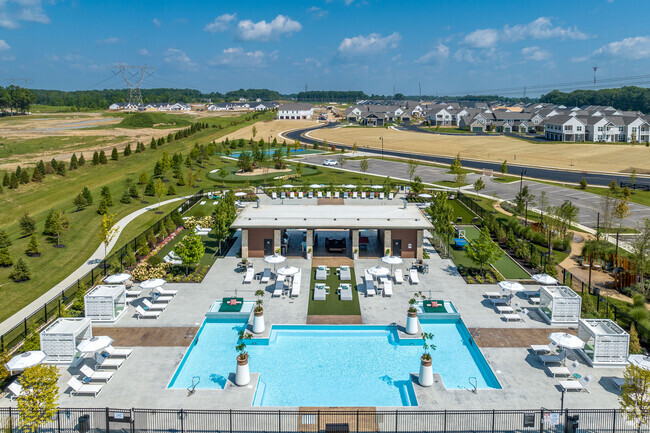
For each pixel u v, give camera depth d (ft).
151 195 273.13
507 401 95.04
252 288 152.56
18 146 435.53
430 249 191.52
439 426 87.81
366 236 204.13
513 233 208.13
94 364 108.47
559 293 134.41
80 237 198.49
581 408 92.68
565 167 398.42
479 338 120.26
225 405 93.40
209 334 125.49
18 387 94.17
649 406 83.71
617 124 567.18
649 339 117.60
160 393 97.04
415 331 122.31
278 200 263.49
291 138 576.20
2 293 145.07
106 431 86.02
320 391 100.58
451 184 325.62
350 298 143.64
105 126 636.48
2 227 214.90
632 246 174.70
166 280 156.87
